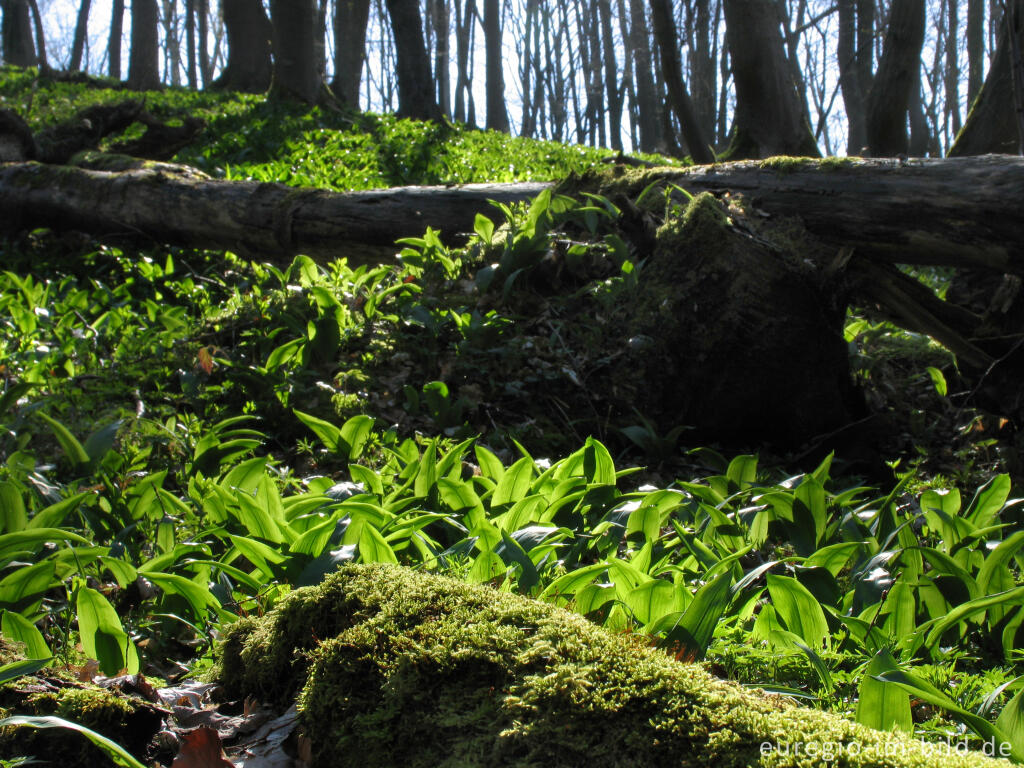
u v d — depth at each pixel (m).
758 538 3.25
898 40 11.01
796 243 5.68
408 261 6.31
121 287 6.87
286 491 4.01
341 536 2.65
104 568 2.95
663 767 1.32
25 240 8.36
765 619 2.27
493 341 5.43
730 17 12.59
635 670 1.47
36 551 2.64
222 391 4.92
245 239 7.68
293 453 4.54
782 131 12.83
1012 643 2.44
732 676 2.00
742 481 3.62
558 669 1.47
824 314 5.50
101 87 24.80
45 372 5.09
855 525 3.26
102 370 5.24
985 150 8.38
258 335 5.42
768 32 12.54
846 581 3.00
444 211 7.13
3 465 3.80
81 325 6.17
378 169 12.68
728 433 5.50
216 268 8.01
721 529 2.99
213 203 7.73
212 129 14.45
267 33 24.56
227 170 9.47
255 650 2.02
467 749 1.44
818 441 5.51
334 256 7.53
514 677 1.51
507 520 2.85
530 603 1.75
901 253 5.62
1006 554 2.46
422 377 5.27
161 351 5.38
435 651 1.58
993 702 1.96
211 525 3.08
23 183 8.33
